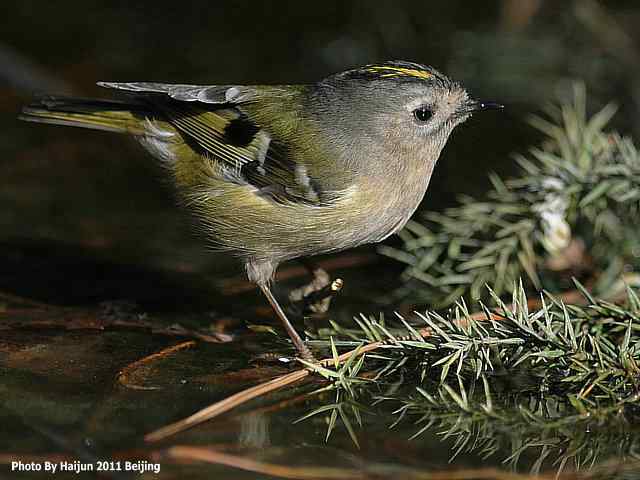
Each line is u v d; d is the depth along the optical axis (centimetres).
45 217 577
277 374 396
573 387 382
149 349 416
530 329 384
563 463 324
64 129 697
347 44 786
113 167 652
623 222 521
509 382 390
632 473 319
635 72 721
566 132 564
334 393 379
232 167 445
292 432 342
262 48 788
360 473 313
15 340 418
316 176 439
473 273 497
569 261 524
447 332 399
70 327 438
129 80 728
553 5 788
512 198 516
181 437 334
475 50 759
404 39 787
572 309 409
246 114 463
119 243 552
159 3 848
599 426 351
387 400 373
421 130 453
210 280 514
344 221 442
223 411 356
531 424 354
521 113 691
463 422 355
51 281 498
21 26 813
